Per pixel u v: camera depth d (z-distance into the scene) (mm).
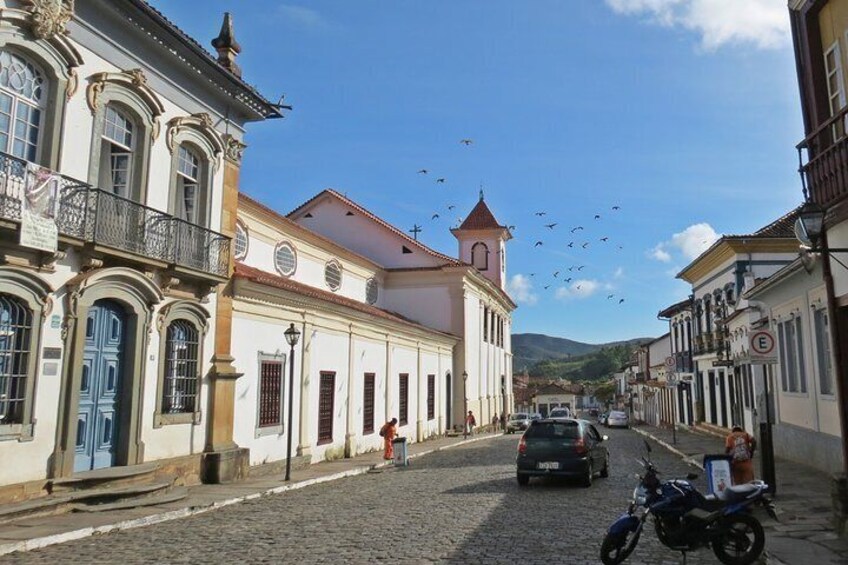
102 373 13070
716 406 31984
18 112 11398
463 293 39344
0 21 10875
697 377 35844
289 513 12211
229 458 16062
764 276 28109
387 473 19656
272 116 18328
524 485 15906
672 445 27266
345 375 24219
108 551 9055
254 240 23953
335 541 9555
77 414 12172
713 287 32250
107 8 12844
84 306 12227
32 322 11336
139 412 13703
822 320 16391
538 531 10203
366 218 40312
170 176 14930
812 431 17203
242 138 17812
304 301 20766
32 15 11289
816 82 10305
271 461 18750
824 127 9445
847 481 9609
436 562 8273
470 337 41250
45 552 8992
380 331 27953
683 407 40875
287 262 26516
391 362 29359
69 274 12047
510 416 48906
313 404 21531
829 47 10172
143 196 13961
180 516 11828
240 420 17391
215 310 16297
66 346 11961
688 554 8883
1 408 10859
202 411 15727
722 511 8172
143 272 13711
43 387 11500
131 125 14023
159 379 14328
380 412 27844
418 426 32781
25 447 11141
